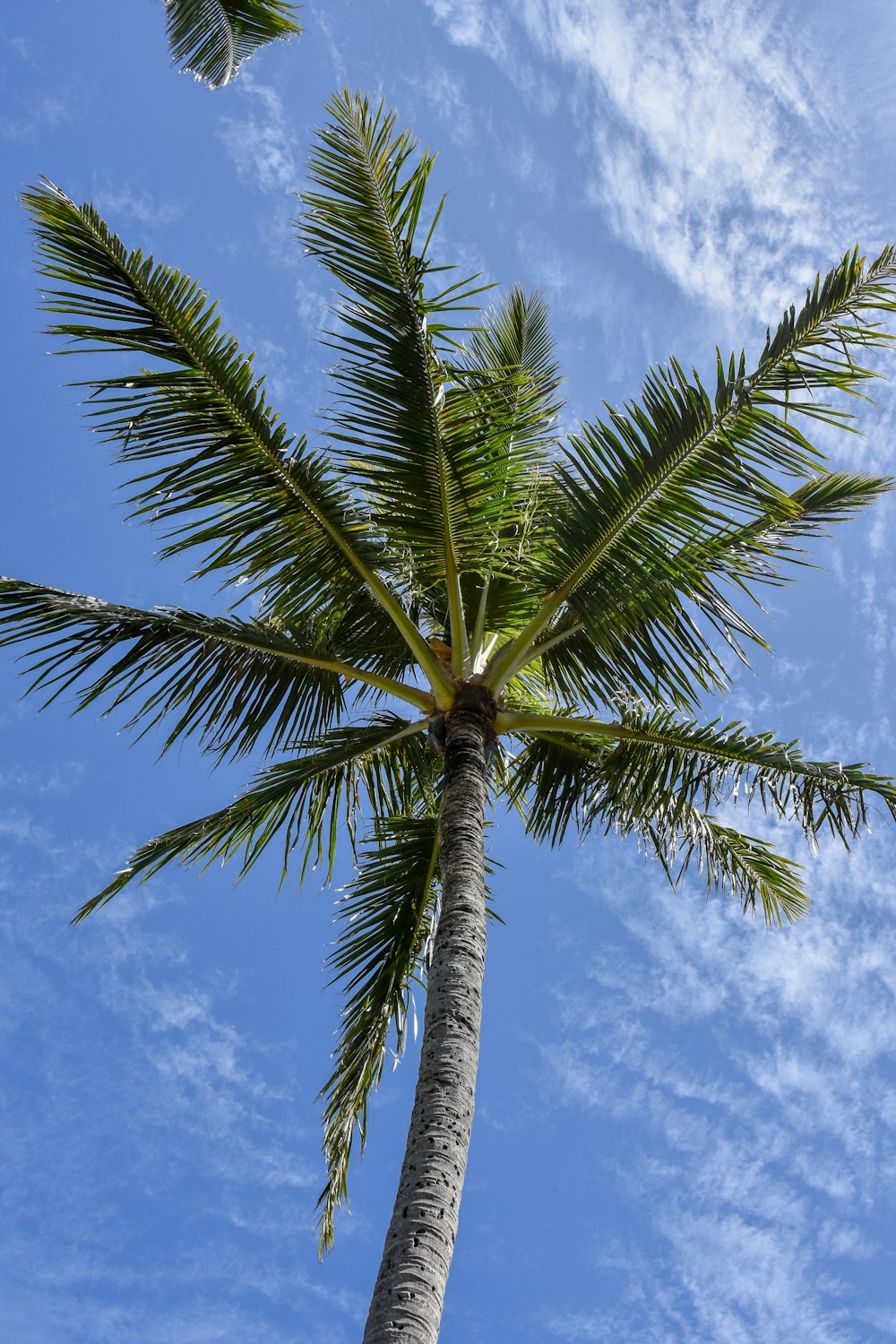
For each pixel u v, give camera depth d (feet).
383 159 25.04
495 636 30.94
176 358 25.90
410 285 25.16
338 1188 26.78
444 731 26.96
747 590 26.11
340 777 30.25
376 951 28.81
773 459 24.36
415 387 25.53
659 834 30.07
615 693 28.89
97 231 25.17
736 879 31.40
